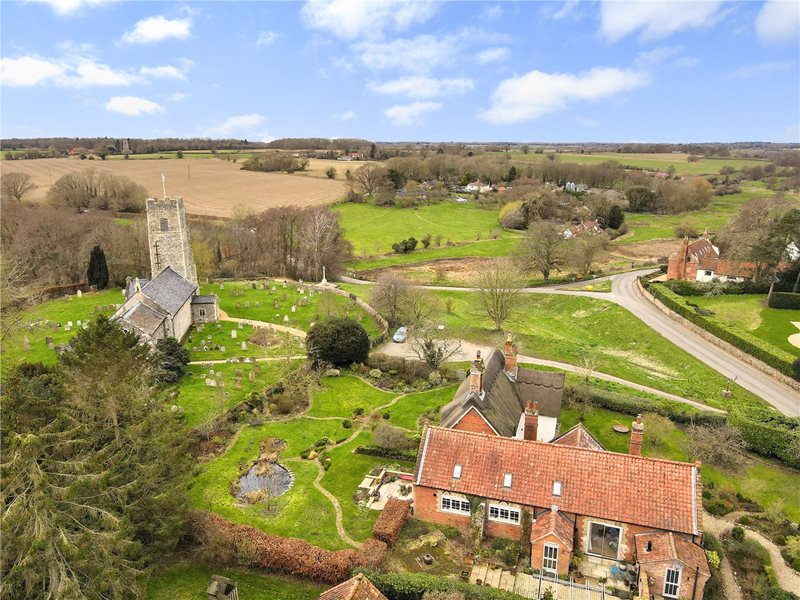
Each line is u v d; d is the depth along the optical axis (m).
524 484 40.81
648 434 58.88
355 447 56.25
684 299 106.06
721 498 48.91
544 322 108.88
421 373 73.38
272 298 108.31
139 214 165.88
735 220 144.50
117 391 37.22
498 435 45.59
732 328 89.00
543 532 37.78
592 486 39.75
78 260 118.25
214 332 88.06
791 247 103.12
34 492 28.97
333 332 73.31
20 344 75.88
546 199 199.00
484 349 85.50
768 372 78.50
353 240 174.75
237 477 50.50
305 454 54.69
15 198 166.50
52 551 29.44
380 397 67.94
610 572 38.03
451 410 51.31
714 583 37.12
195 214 169.75
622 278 130.88
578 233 159.38
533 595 36.19
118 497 34.31
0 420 32.34
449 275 140.62
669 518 37.53
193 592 36.94
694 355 85.25
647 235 180.12
